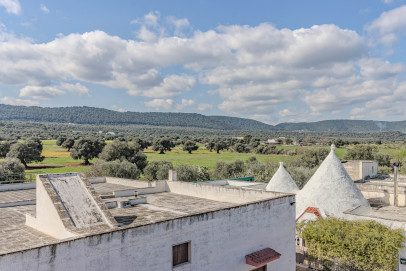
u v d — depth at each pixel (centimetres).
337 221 1836
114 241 1012
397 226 1841
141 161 7606
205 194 2039
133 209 1697
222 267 1343
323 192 2241
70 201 1307
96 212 1305
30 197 2116
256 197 1786
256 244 1491
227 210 1361
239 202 1855
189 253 1234
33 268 852
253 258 1424
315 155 7669
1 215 1606
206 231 1279
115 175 5712
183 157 11012
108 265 998
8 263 810
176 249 1203
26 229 1354
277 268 1598
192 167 6341
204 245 1273
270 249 1534
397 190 2470
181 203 1861
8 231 1323
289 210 1681
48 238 1224
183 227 1200
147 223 1095
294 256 1712
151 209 1694
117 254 1019
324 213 2166
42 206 1321
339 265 1780
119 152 7375
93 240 967
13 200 1998
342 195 2208
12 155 7469
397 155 7875
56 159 9544
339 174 2281
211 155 11912
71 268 920
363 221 1836
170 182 2294
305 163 7244
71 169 7662
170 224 1160
